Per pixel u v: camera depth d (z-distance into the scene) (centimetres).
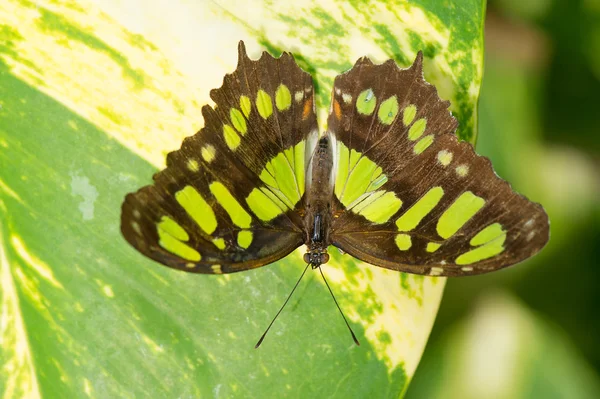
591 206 58
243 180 50
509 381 58
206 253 48
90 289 49
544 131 58
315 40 51
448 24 50
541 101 58
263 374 50
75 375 49
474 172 49
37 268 49
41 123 50
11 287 49
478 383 58
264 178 50
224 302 50
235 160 50
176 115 50
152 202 48
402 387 50
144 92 50
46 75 50
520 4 58
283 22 50
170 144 50
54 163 50
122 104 50
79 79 50
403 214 50
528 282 58
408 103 50
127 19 50
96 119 50
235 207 49
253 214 50
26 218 49
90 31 50
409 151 50
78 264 49
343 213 50
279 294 50
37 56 50
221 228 49
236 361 50
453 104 51
